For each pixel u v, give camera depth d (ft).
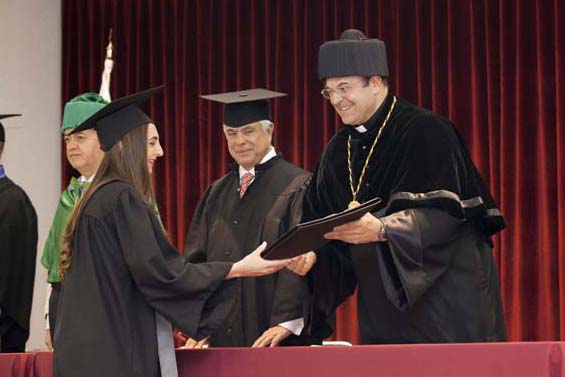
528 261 22.93
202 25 26.86
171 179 26.94
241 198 17.06
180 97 26.96
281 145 25.77
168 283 11.66
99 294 11.73
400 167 13.82
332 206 14.53
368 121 14.26
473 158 23.68
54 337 11.93
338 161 14.49
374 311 14.03
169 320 11.70
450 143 13.78
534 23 23.31
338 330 24.57
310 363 11.64
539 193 22.93
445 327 13.51
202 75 26.78
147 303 11.83
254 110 17.16
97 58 27.78
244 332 16.15
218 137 26.55
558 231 22.62
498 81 23.61
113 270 11.83
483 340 13.50
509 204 23.24
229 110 17.28
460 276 13.57
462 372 11.00
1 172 20.99
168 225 26.86
